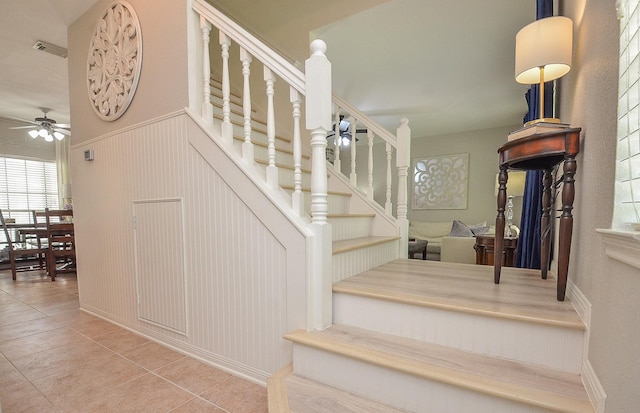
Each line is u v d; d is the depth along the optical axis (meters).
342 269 1.71
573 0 1.54
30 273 4.68
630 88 0.82
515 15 2.65
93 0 2.47
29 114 5.65
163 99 1.99
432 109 4.90
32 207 6.27
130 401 1.45
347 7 2.64
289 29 2.94
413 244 5.00
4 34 3.07
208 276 1.80
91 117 2.60
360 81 3.94
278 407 1.14
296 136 1.51
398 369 1.09
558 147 1.26
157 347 2.05
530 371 1.05
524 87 4.05
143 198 2.16
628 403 0.70
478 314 1.18
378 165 7.02
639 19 0.79
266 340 1.58
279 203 1.51
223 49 1.74
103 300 2.58
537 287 1.54
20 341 2.14
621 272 0.77
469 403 0.99
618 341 0.77
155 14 2.02
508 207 4.17
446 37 2.99
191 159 1.85
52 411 1.37
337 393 1.21
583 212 1.21
